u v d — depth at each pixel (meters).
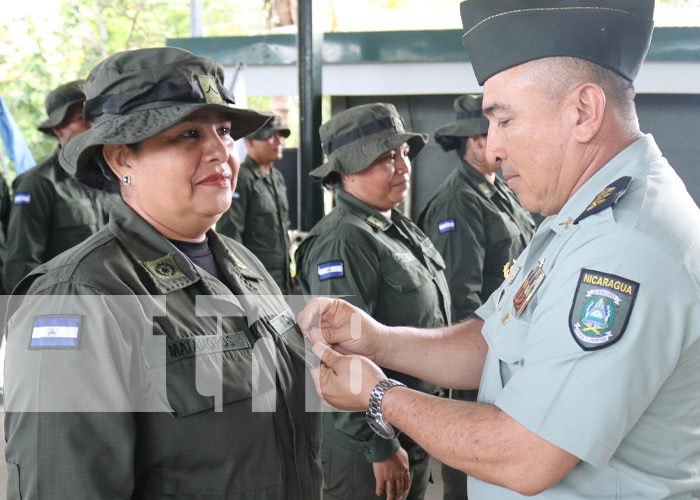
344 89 4.62
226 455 1.16
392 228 2.33
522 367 1.17
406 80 4.55
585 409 1.03
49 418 1.03
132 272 1.16
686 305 1.04
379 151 2.24
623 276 1.04
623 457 1.10
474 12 1.25
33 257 3.55
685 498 1.12
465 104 3.33
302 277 2.28
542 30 1.16
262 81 4.78
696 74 4.27
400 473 2.04
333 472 2.13
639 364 1.02
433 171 4.91
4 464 2.81
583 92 1.17
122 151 1.23
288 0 5.25
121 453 1.05
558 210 1.28
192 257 1.31
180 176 1.21
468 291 3.10
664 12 4.56
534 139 1.21
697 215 1.14
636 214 1.08
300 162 4.42
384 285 2.18
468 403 1.20
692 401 1.11
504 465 1.11
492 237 3.22
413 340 1.60
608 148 1.20
